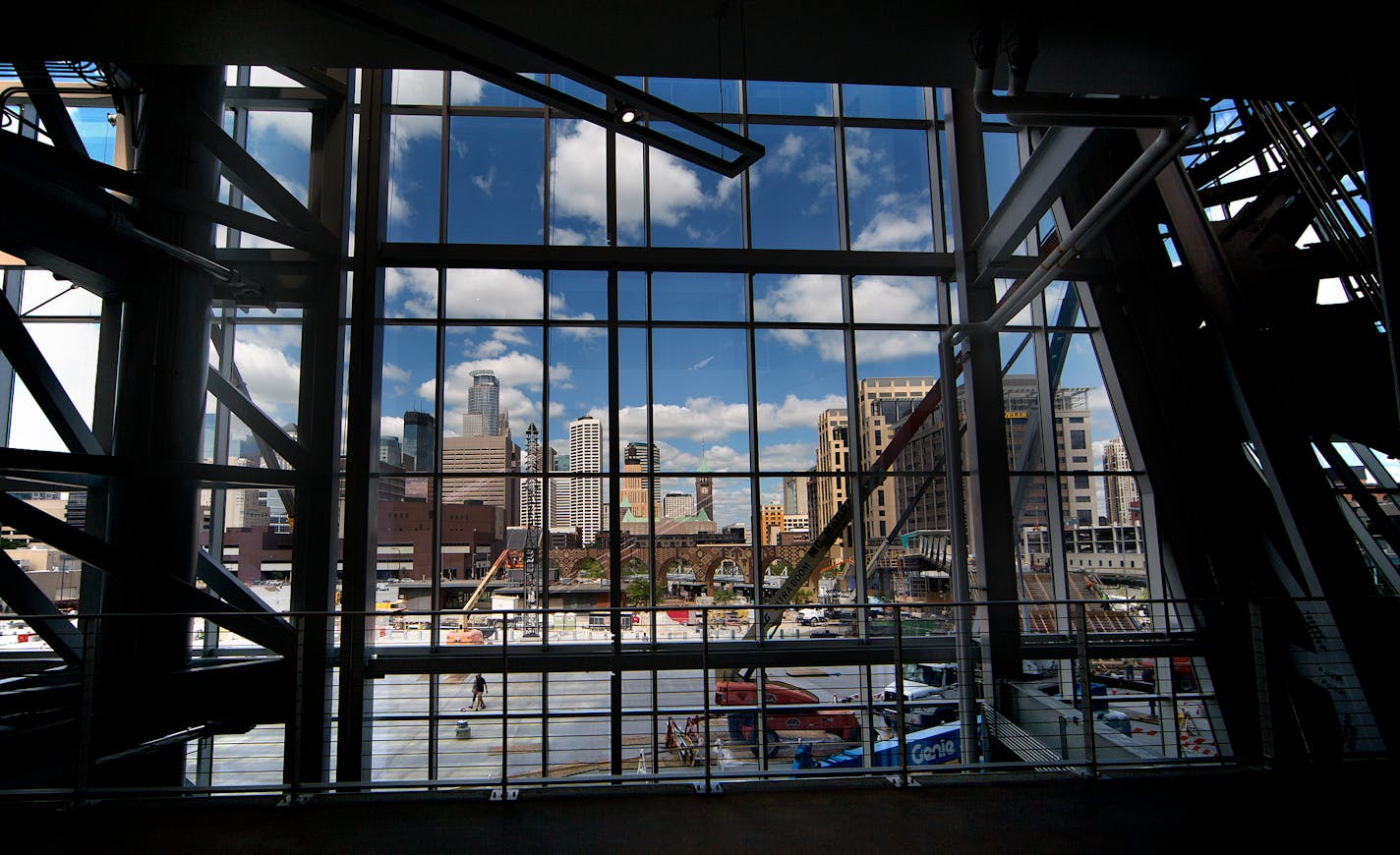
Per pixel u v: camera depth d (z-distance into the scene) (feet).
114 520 15.61
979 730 19.69
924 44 11.65
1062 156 15.96
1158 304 18.20
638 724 19.38
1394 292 10.11
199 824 8.70
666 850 8.02
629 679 19.51
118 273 15.37
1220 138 19.21
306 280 19.60
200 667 16.52
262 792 9.59
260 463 20.26
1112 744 16.98
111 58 11.39
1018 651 19.75
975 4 10.69
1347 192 15.80
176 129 16.47
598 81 8.76
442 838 8.32
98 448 16.30
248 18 10.63
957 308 22.03
